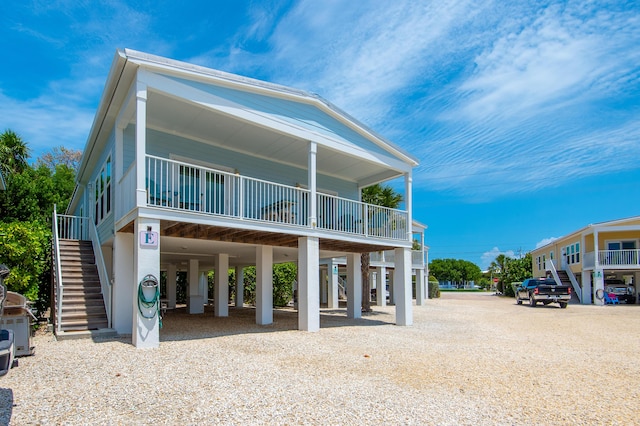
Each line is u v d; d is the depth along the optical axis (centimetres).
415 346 879
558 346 929
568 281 3120
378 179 1542
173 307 1900
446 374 627
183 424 400
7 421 395
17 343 670
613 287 2822
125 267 970
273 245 1230
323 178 1515
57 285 974
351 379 584
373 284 3030
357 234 1185
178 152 1124
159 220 802
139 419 410
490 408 470
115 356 691
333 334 1028
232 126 1075
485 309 2088
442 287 9706
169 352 734
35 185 2247
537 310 2064
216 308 1495
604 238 2961
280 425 405
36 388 505
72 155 3644
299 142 1180
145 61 793
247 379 570
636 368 704
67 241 1234
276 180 1357
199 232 1005
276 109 1038
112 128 1100
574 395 530
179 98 860
